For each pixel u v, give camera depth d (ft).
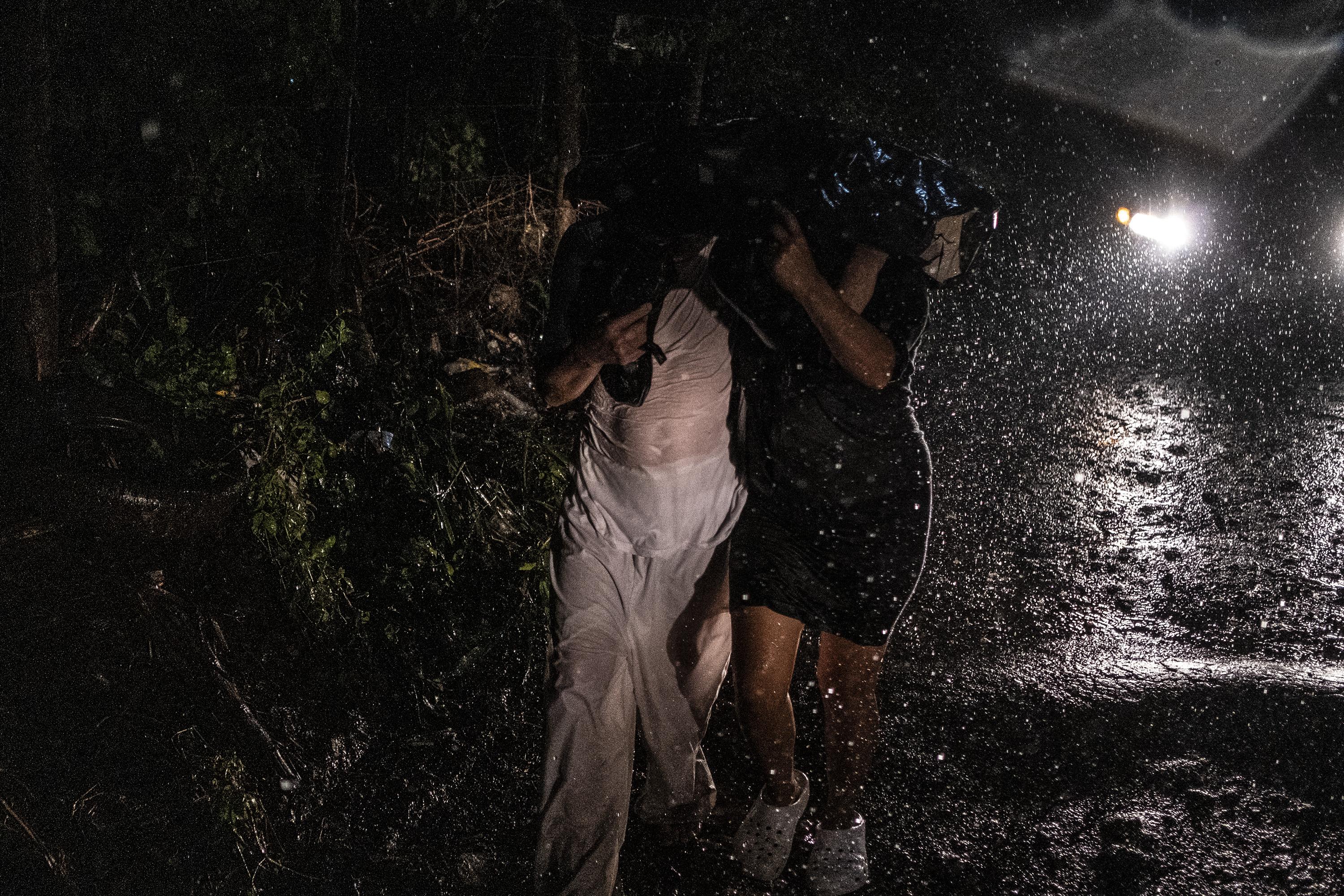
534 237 21.63
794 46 29.19
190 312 15.65
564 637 10.99
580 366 10.51
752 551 11.05
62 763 11.13
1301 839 12.72
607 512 11.00
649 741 11.91
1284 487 25.07
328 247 16.75
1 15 12.38
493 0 20.11
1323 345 39.81
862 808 13.10
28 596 11.85
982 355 36.81
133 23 14.05
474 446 17.43
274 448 14.40
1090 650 17.26
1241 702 15.49
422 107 19.80
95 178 14.05
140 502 12.57
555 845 10.78
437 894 11.64
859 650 11.32
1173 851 12.50
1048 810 13.20
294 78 15.89
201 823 11.50
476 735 14.12
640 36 23.59
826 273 10.27
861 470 10.63
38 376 12.96
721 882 11.91
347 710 13.73
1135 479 25.52
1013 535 22.02
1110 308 45.19
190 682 12.45
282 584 14.05
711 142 10.01
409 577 15.14
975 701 15.48
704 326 10.52
